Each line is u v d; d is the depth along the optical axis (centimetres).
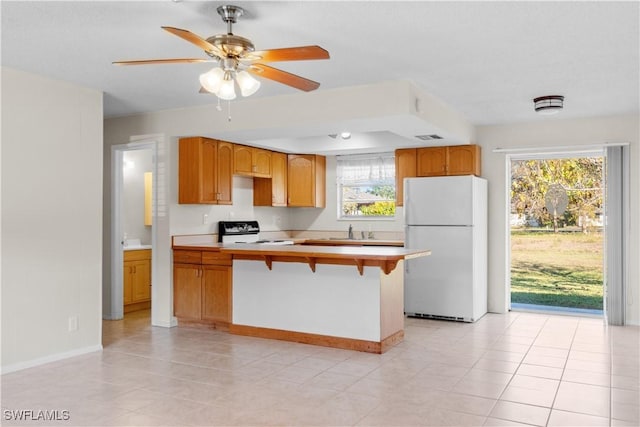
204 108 526
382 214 701
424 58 361
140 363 412
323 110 457
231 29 280
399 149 645
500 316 609
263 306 504
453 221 579
